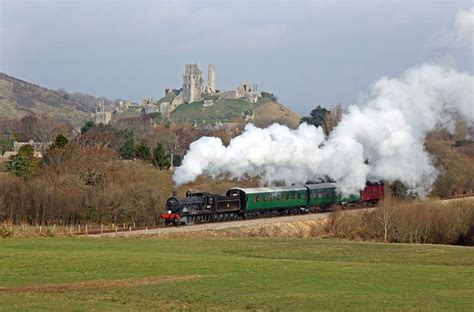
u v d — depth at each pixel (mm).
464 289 68938
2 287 66938
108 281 71312
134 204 161000
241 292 66188
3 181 160500
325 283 71688
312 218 152500
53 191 157375
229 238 122312
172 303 60688
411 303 61000
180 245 107562
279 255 100125
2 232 116812
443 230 139500
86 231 132000
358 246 113625
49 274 74188
